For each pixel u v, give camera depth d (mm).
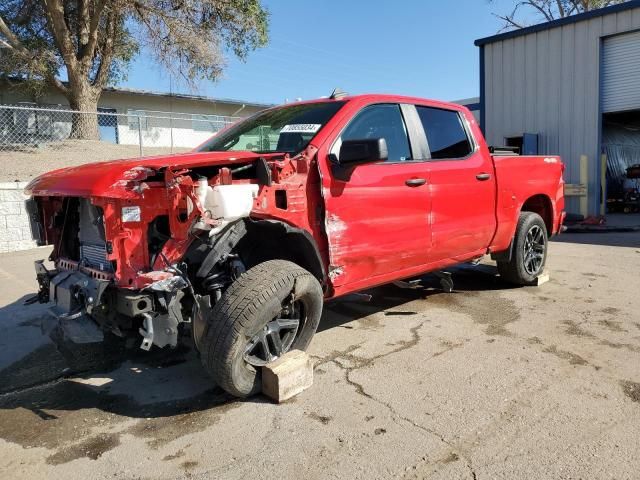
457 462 2656
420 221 4426
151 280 3045
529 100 15758
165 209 3211
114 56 21047
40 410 3402
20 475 2686
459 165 4832
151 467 2719
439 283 6340
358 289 4133
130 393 3621
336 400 3357
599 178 14594
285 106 4629
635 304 5285
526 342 4285
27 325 5238
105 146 18156
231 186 3152
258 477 2596
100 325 3314
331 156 3797
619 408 3150
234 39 19969
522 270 5863
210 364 3189
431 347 4234
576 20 14508
